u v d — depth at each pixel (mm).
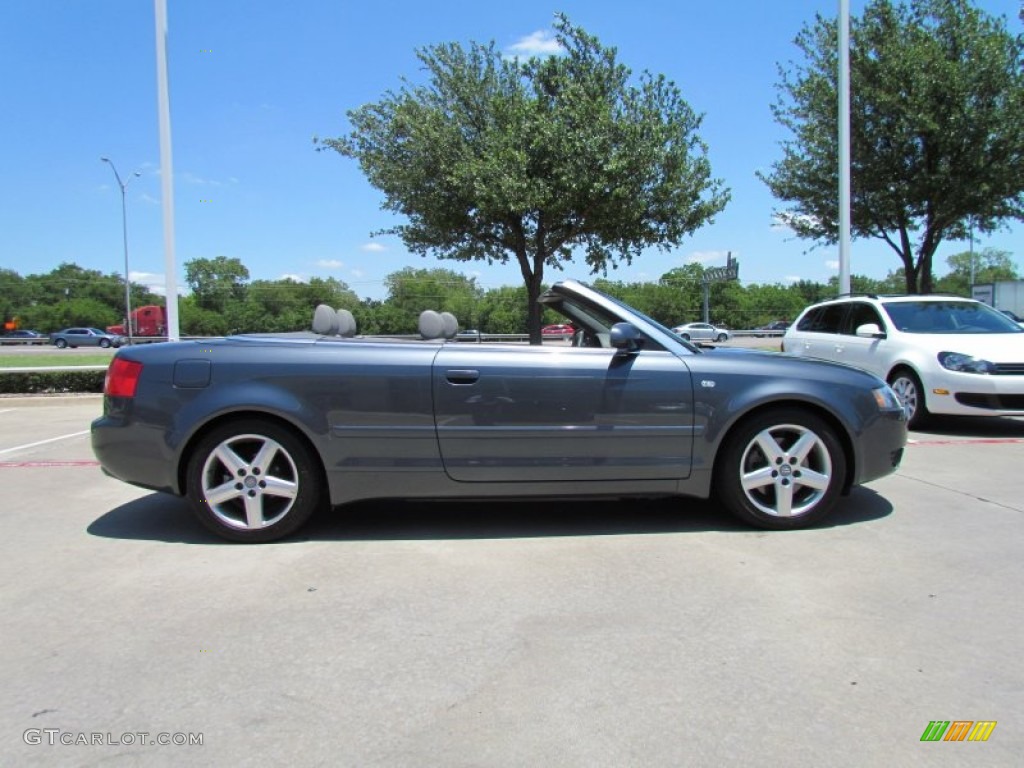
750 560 3949
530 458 4348
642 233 13492
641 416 4367
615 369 4391
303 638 3068
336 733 2389
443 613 3305
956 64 13602
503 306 74438
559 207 12312
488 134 12938
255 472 4305
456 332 5215
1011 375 7812
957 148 13945
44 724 2451
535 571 3822
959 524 4578
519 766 2205
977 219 16359
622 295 68688
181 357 4324
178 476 4305
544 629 3133
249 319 78625
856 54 14719
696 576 3723
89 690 2670
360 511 5023
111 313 92625
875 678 2695
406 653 2930
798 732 2363
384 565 3941
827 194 15898
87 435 9047
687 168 13227
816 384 4457
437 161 12945
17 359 32344
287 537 4379
